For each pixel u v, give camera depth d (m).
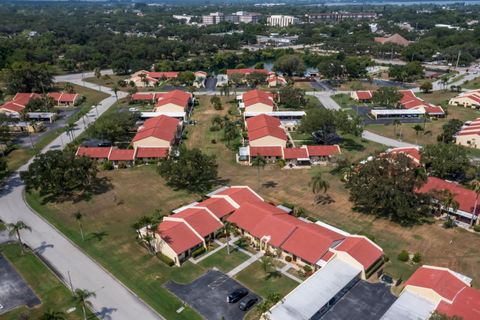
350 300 70.62
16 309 69.38
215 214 94.75
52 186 104.44
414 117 176.25
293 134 158.75
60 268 80.38
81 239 90.19
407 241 88.00
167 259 81.88
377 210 100.69
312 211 101.06
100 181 119.44
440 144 117.38
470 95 193.62
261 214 92.19
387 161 95.62
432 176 112.81
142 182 118.81
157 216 95.19
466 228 92.62
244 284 75.19
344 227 93.81
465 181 114.25
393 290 72.81
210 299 71.25
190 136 157.12
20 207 104.56
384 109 184.25
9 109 179.88
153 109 190.88
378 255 78.88
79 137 155.62
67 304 70.44
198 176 109.94
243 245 87.81
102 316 67.69
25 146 147.00
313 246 80.69
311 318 65.12
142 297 72.00
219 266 80.69
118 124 147.75
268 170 126.38
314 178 104.00
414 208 91.44
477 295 66.44
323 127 139.75
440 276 70.06
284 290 73.38
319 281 72.19
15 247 87.25
